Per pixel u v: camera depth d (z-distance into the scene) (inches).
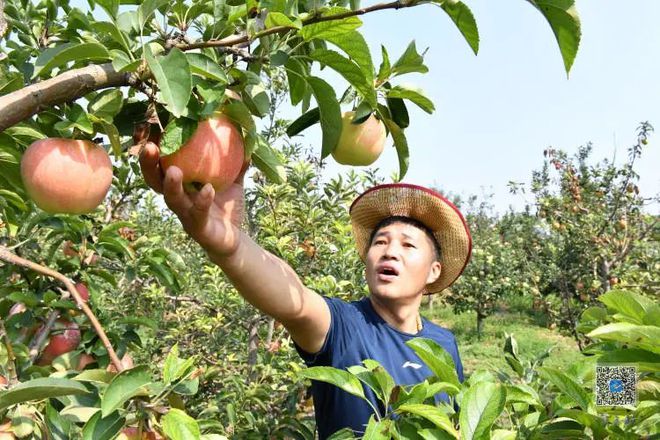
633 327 42.6
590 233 326.6
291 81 64.1
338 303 81.0
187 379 56.9
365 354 76.2
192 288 245.1
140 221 255.4
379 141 75.9
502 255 547.2
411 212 91.0
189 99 50.1
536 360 88.6
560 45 60.9
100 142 55.3
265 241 174.6
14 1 93.6
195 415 147.2
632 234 323.3
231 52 56.3
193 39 57.4
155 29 57.9
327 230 195.3
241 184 60.6
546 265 392.8
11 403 48.5
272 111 201.9
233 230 57.8
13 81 57.9
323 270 189.8
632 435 46.9
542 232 471.8
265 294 65.5
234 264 61.4
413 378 77.8
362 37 56.0
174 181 48.2
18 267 87.9
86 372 60.1
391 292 83.7
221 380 164.4
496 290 551.2
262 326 212.5
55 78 45.8
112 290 195.9
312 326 73.7
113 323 97.1
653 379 50.8
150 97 50.2
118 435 52.7
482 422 42.7
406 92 71.7
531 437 51.5
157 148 51.7
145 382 52.3
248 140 56.2
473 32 59.0
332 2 67.1
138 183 117.6
